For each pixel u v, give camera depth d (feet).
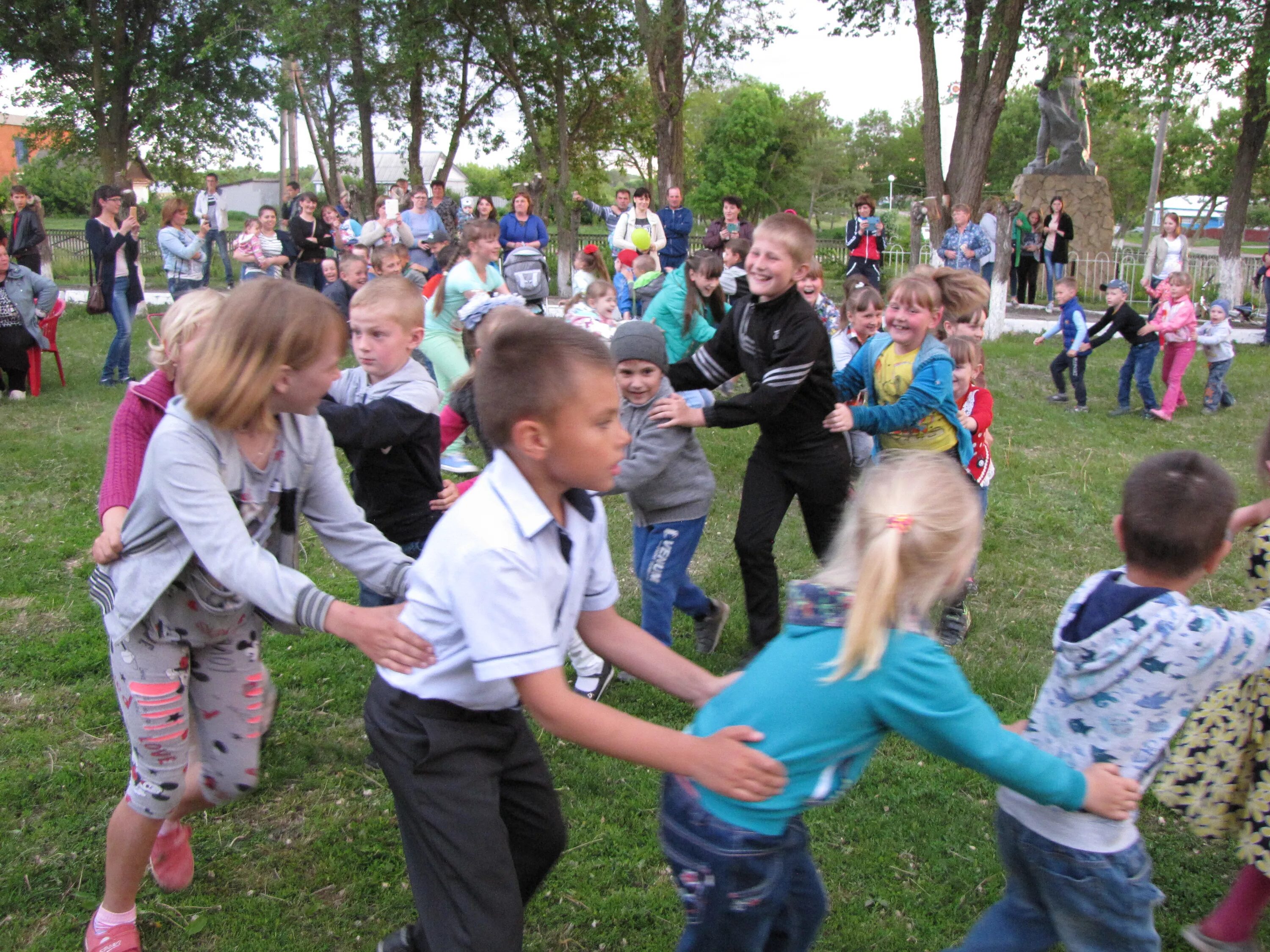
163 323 8.27
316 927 8.84
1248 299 64.80
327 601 6.66
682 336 21.50
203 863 9.57
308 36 66.44
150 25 76.38
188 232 39.86
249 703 8.23
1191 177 136.77
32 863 9.49
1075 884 6.75
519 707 7.06
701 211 193.57
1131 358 30.73
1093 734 6.95
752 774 5.74
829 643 5.96
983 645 14.69
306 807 10.52
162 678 7.66
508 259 29.14
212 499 6.95
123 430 8.29
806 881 6.51
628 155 100.01
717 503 21.29
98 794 10.59
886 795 10.77
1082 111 67.10
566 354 5.75
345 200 65.62
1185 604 6.75
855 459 19.06
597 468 5.98
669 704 12.69
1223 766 8.17
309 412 7.32
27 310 28.30
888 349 14.33
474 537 5.86
